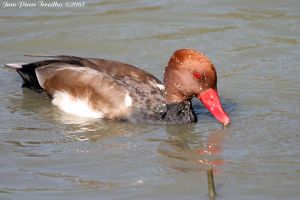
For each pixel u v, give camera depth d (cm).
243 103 1423
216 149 1218
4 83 1527
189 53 1327
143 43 1725
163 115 1340
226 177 1098
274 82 1514
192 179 1091
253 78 1537
